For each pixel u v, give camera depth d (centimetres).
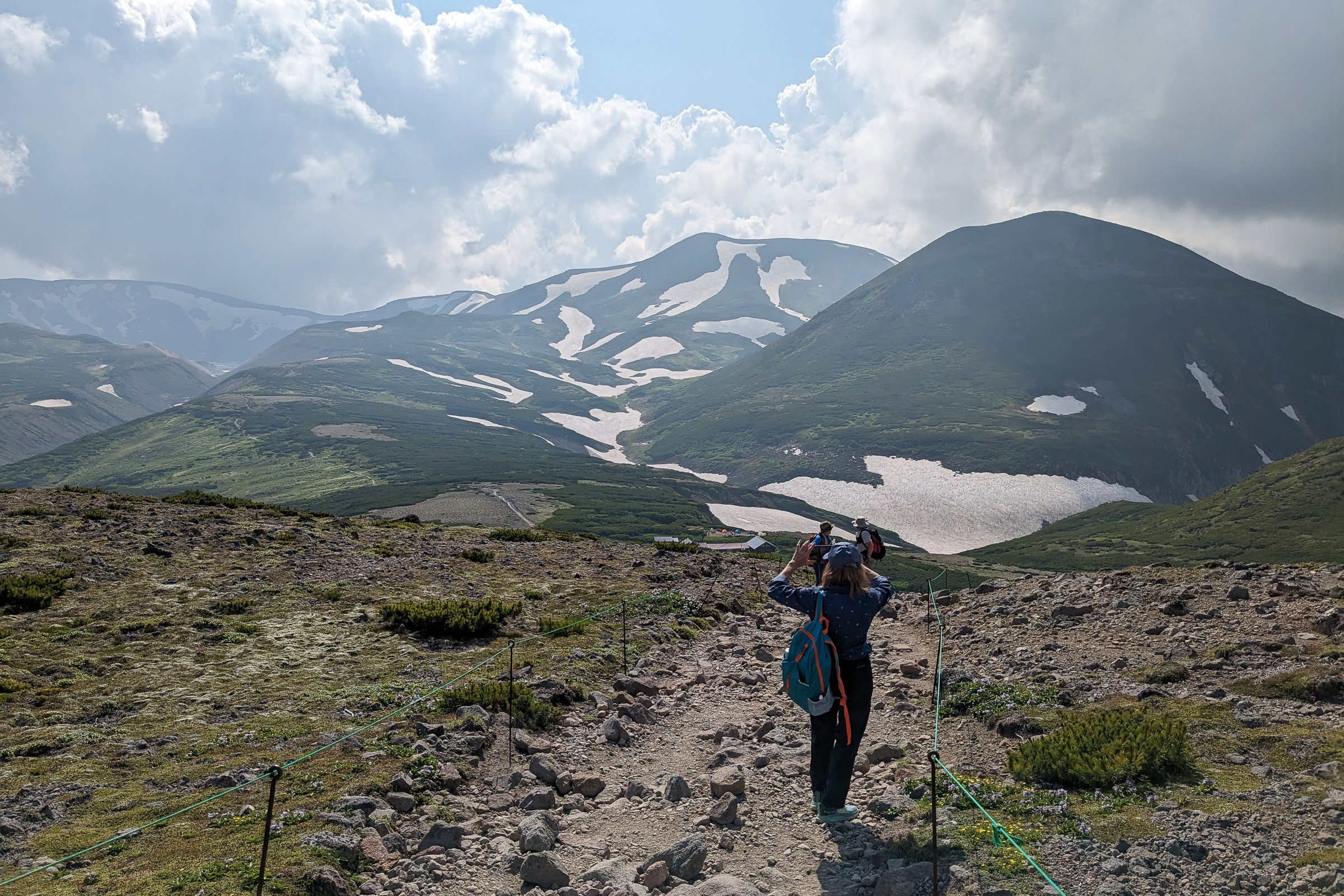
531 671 1162
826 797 664
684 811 717
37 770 802
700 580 2189
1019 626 1329
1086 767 656
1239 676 870
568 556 2441
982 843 575
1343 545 16625
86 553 1783
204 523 2269
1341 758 630
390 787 727
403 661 1238
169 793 740
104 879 560
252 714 985
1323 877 460
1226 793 606
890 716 973
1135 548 19638
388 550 2186
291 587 1681
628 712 1010
